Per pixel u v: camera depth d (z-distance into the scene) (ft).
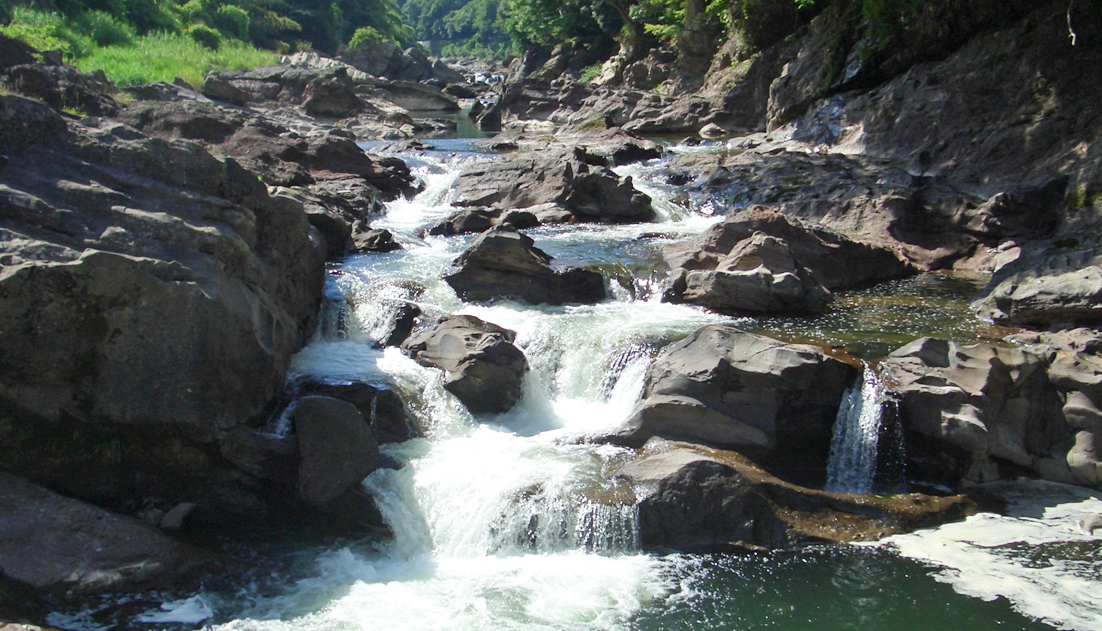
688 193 79.56
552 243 62.75
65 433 32.78
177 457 34.27
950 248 63.31
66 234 33.17
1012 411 39.11
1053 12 76.54
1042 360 39.96
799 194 72.23
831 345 44.34
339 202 69.15
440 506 34.96
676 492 33.91
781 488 34.63
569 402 44.39
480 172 80.53
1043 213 61.57
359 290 51.37
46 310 31.07
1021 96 75.36
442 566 32.68
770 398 38.70
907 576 31.53
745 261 52.70
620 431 39.55
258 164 72.28
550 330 46.55
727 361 39.42
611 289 53.83
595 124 124.88
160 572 30.48
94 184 35.12
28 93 71.82
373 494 35.04
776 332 46.65
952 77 82.74
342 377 40.91
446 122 164.86
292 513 35.29
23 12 139.33
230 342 34.53
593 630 28.48
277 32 305.12
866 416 38.96
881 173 74.08
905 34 90.74
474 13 625.00
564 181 74.13
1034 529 34.55
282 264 44.06
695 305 52.03
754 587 30.99
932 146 78.23
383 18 392.88
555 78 205.67
